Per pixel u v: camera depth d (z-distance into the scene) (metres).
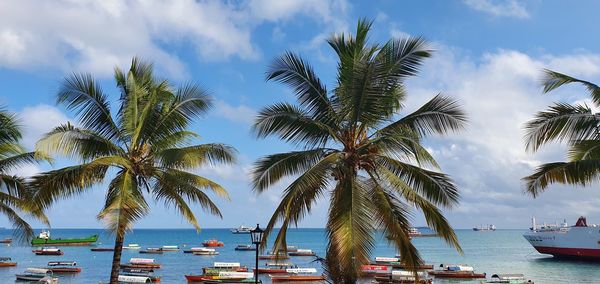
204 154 19.31
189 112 20.16
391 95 16.52
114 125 19.19
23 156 20.92
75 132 17.62
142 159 19.23
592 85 15.66
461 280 51.88
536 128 15.72
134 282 45.66
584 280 52.88
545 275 57.78
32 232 23.17
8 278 50.38
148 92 19.84
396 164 16.06
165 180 19.22
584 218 71.06
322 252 107.56
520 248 126.69
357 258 13.98
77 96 18.70
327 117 16.73
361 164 16.38
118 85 19.94
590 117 15.16
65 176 17.50
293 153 16.88
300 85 16.95
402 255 15.10
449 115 15.77
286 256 16.28
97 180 18.66
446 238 15.55
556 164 15.10
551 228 78.12
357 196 15.05
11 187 21.03
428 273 54.56
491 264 74.44
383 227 15.11
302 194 15.61
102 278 51.59
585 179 14.59
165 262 74.50
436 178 16.03
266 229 15.80
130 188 16.86
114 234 14.98
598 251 67.44
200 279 47.09
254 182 17.09
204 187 19.75
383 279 45.56
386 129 16.64
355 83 15.73
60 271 55.97
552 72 16.03
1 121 20.64
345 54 15.98
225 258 83.00
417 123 16.39
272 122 16.62
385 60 15.94
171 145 20.05
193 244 142.62
